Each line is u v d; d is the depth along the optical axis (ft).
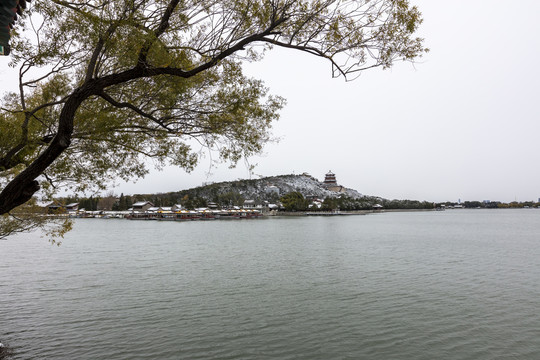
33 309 70.33
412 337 56.08
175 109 29.96
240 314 67.15
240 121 29.78
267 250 164.66
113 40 23.41
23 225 50.78
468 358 49.14
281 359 48.98
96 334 57.16
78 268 116.98
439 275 102.83
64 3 22.59
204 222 495.41
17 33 24.04
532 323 61.77
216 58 24.07
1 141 26.76
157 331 58.59
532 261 128.06
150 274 106.22
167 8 23.21
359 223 441.27
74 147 34.76
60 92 31.55
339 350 51.57
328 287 88.28
